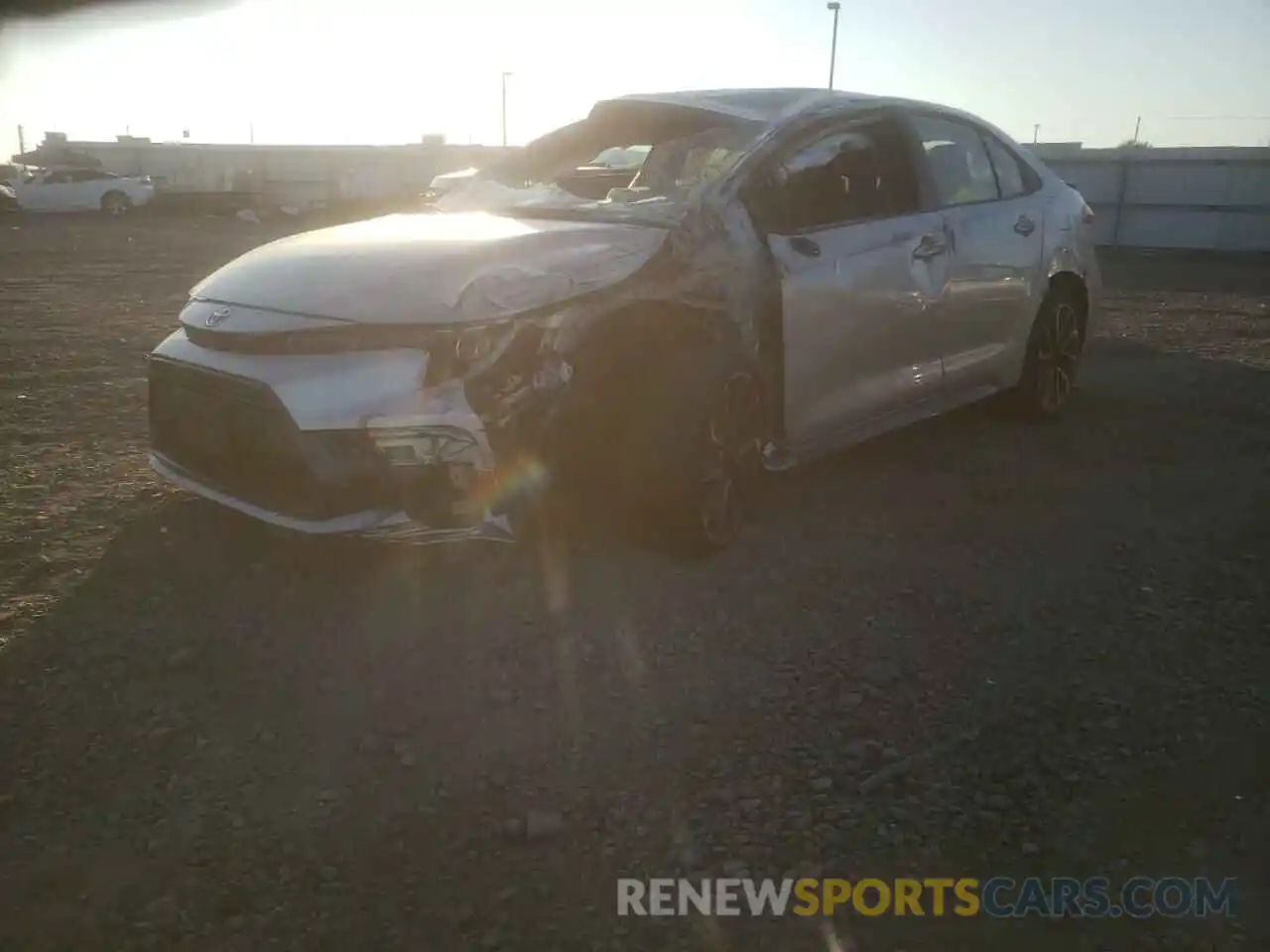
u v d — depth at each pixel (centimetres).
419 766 306
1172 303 1295
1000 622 392
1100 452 595
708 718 329
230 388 386
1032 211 607
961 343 555
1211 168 2222
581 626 383
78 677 348
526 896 258
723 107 510
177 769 304
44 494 505
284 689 343
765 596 408
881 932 250
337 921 250
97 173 3412
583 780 300
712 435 420
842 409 484
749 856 272
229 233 2594
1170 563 445
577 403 391
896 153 529
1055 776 304
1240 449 604
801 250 457
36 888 260
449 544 402
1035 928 252
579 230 427
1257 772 307
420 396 364
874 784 298
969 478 548
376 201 3033
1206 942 248
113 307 1182
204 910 253
